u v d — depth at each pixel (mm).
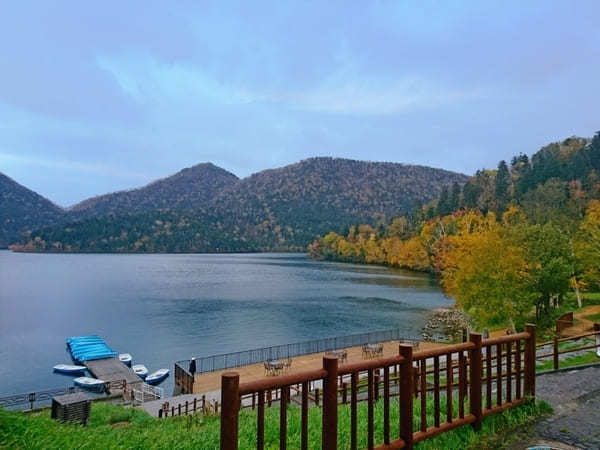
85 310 49062
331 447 3291
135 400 18188
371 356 24969
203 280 81688
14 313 47062
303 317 44312
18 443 4680
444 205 119000
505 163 133875
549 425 5070
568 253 32625
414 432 4441
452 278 30953
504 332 28797
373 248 127188
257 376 21109
